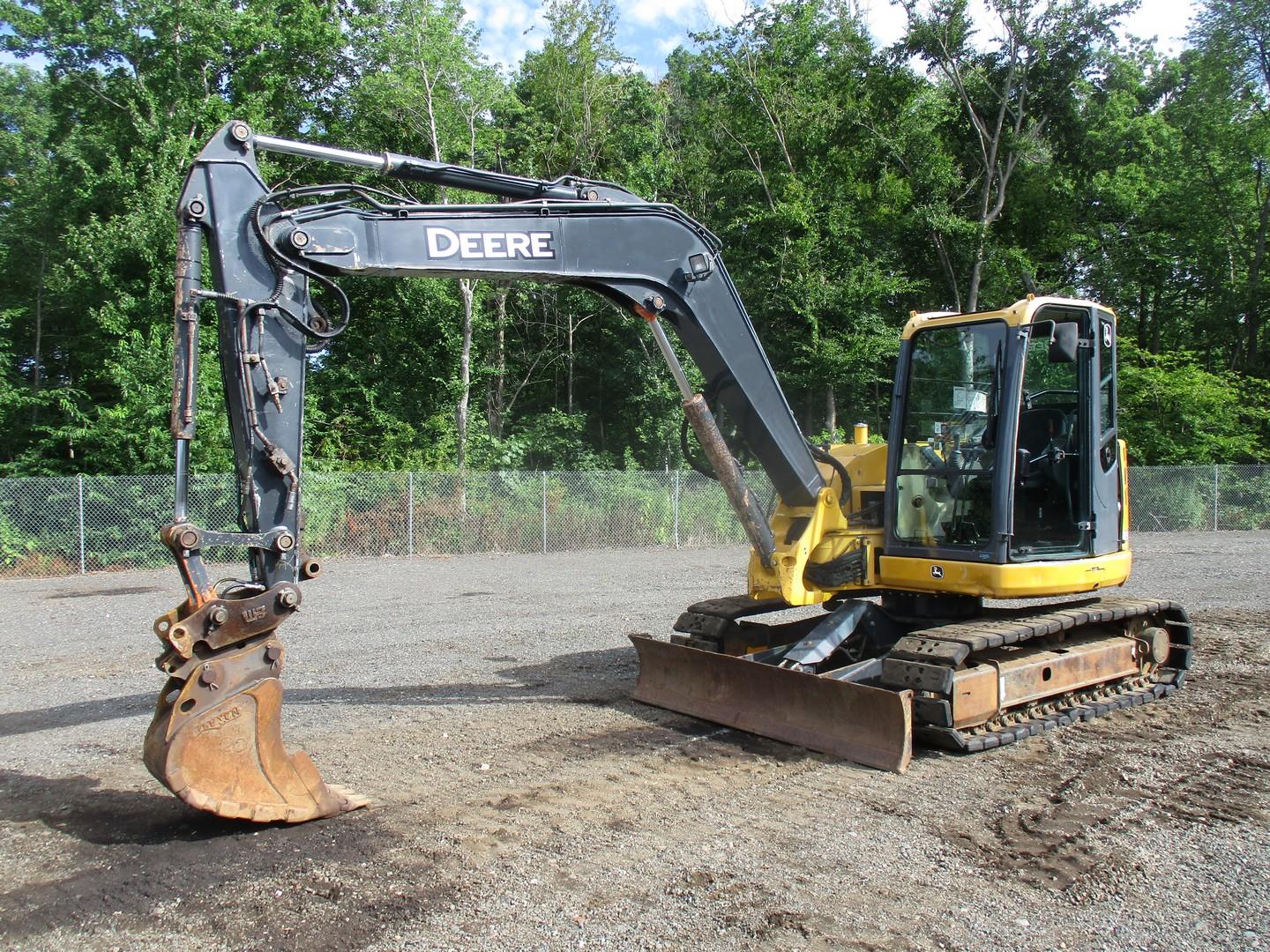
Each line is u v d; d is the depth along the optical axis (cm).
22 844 451
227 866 420
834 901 385
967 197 2711
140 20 2114
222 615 441
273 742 464
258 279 475
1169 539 2056
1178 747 603
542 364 2583
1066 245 2906
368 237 505
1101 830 462
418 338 2227
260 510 469
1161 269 3078
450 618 1104
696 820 475
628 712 684
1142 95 3312
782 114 2609
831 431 2359
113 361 1845
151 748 440
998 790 522
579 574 1516
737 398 640
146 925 368
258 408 470
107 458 1773
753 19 2712
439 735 628
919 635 616
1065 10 2409
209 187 466
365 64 2297
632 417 2562
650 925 364
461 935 356
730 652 741
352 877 408
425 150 2238
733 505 653
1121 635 739
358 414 2172
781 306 2389
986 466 630
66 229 2036
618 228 587
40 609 1210
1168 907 380
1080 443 670
